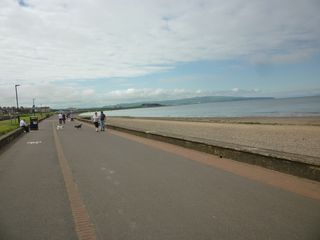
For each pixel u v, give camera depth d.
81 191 7.55
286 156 8.55
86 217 5.75
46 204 6.60
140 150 14.52
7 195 7.39
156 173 9.26
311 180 7.75
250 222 5.26
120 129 28.02
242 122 45.03
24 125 31.83
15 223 5.55
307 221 5.24
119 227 5.24
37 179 9.02
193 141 13.66
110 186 7.93
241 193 6.90
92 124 45.00
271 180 7.90
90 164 11.21
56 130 33.47
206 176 8.62
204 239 4.69
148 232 4.99
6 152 15.68
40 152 15.21
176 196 6.85
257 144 20.19
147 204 6.38
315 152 16.36
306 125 34.34
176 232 4.96
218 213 5.72
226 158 11.27
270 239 4.60
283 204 6.09
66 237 4.91
